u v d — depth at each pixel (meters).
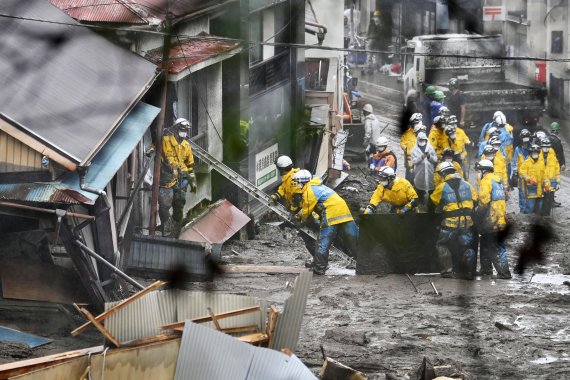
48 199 18.41
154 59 26.52
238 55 32.16
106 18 25.89
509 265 27.78
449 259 26.00
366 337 20.05
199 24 29.95
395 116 52.22
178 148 26.80
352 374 15.52
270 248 30.36
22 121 19.27
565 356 19.17
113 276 20.95
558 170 35.28
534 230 32.56
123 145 20.97
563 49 53.75
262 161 34.97
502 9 55.00
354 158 45.38
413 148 31.72
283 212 27.70
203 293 15.91
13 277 19.83
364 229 26.25
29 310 19.86
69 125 19.92
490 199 25.94
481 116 45.53
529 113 45.66
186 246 23.05
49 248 19.77
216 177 32.03
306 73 44.28
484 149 32.66
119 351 14.41
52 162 18.94
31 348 18.06
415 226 26.31
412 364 18.30
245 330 15.78
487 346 19.67
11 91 20.36
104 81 22.59
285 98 36.97
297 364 14.23
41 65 21.75
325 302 23.11
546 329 21.03
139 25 25.83
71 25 23.92
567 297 23.83
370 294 24.12
